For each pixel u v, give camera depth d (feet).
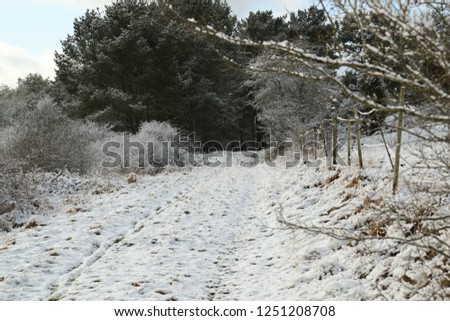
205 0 73.77
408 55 10.53
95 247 26.07
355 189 27.17
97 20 111.34
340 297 16.39
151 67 107.76
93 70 106.52
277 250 24.36
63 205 37.99
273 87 81.76
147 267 21.89
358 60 11.87
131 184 50.78
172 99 113.60
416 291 14.11
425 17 9.85
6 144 44.65
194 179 58.44
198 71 118.21
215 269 22.27
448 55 10.40
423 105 11.25
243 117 151.94
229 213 35.76
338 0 10.08
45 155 45.09
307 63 11.34
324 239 22.56
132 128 109.50
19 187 35.17
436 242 15.48
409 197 19.47
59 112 77.10
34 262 22.20
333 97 12.01
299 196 34.86
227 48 82.28
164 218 33.09
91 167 55.31
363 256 18.38
